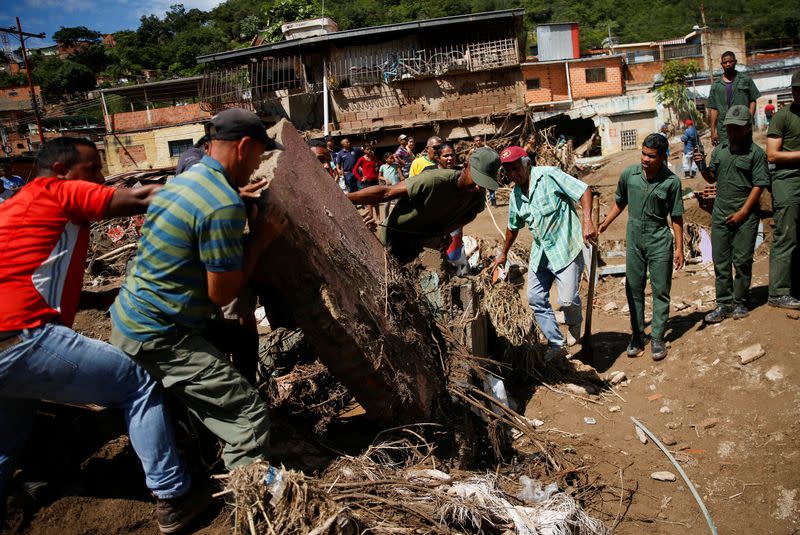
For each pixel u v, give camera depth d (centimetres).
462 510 288
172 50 7525
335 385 409
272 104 2569
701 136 2422
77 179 273
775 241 520
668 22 7544
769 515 361
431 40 2527
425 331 393
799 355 465
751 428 429
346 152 1239
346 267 320
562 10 8175
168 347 255
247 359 347
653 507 375
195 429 308
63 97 5841
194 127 3058
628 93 3297
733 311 543
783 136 503
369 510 279
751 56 4512
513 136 2320
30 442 286
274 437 325
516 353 535
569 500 336
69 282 260
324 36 2461
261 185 269
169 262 245
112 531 279
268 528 243
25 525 263
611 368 558
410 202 415
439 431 365
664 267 530
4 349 236
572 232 512
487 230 1146
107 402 264
